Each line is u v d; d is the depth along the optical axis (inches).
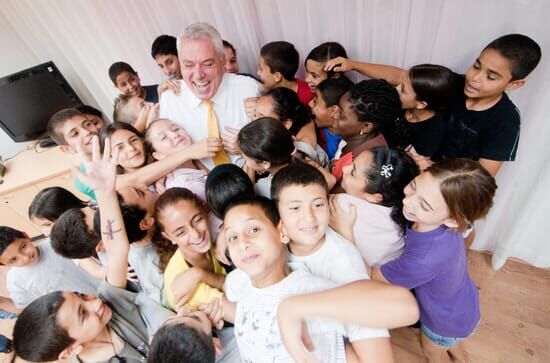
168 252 40.7
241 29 59.7
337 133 46.7
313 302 23.9
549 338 52.6
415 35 46.4
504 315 56.2
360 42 51.5
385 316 22.5
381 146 38.4
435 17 44.3
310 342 25.7
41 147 100.6
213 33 46.8
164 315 36.6
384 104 40.1
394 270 34.2
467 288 38.8
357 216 34.8
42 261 50.8
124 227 36.0
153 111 59.2
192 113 52.9
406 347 54.5
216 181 34.2
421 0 43.1
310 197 28.4
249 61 64.0
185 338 27.7
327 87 47.2
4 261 46.8
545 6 37.3
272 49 51.6
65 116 61.8
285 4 52.5
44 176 90.7
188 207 35.1
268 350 26.9
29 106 90.5
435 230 31.5
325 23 53.2
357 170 34.3
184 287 34.3
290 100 46.0
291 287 27.6
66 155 95.6
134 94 71.1
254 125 37.7
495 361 51.2
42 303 30.5
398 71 47.3
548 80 41.4
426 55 47.8
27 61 96.4
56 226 40.3
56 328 29.7
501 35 41.3
